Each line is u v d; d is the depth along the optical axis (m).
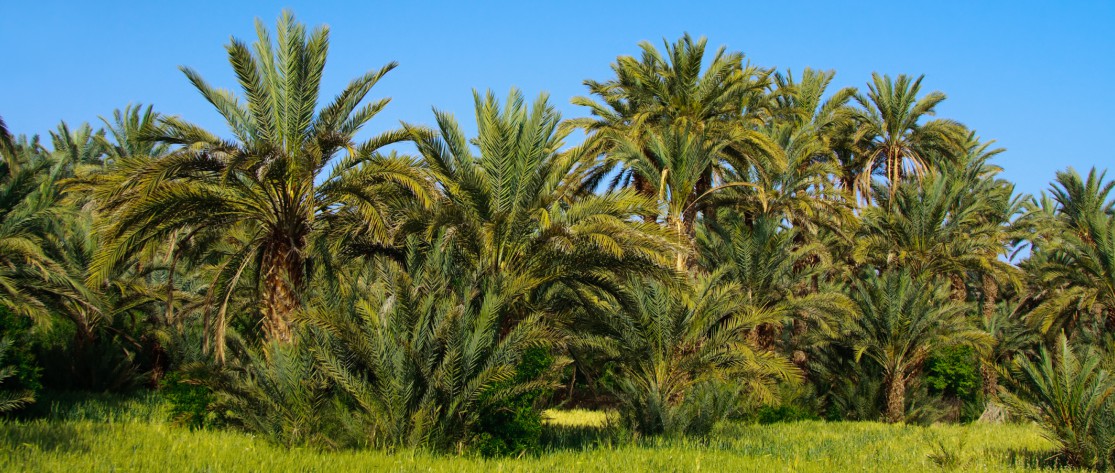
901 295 24.47
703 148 21.17
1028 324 27.53
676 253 14.23
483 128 15.27
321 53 14.40
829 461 13.19
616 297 15.55
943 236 26.45
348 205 15.09
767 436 17.45
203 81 14.24
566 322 15.28
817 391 27.08
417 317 13.38
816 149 25.98
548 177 15.38
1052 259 30.69
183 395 14.35
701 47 23.02
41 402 16.62
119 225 12.90
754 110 25.83
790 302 21.62
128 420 16.17
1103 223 25.28
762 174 24.08
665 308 16.89
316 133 14.37
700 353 16.95
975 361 28.50
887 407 24.70
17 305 16.61
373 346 12.65
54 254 21.56
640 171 21.28
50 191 22.48
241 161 12.66
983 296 36.03
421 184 14.11
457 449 12.56
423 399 12.62
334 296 14.15
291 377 12.87
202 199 13.46
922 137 32.88
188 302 22.12
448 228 14.06
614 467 11.81
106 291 21.33
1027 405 13.64
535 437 13.30
